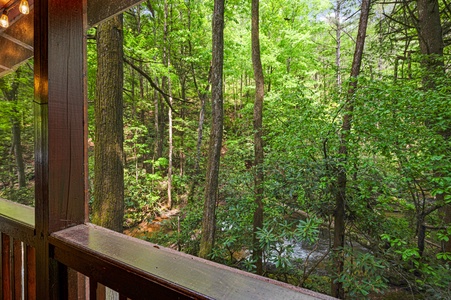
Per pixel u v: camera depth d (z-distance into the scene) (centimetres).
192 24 981
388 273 337
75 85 93
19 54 198
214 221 477
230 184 555
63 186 89
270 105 514
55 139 86
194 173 921
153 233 711
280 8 985
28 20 180
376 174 339
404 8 534
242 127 786
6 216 110
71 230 89
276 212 402
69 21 91
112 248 73
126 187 865
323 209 366
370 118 312
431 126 300
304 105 411
